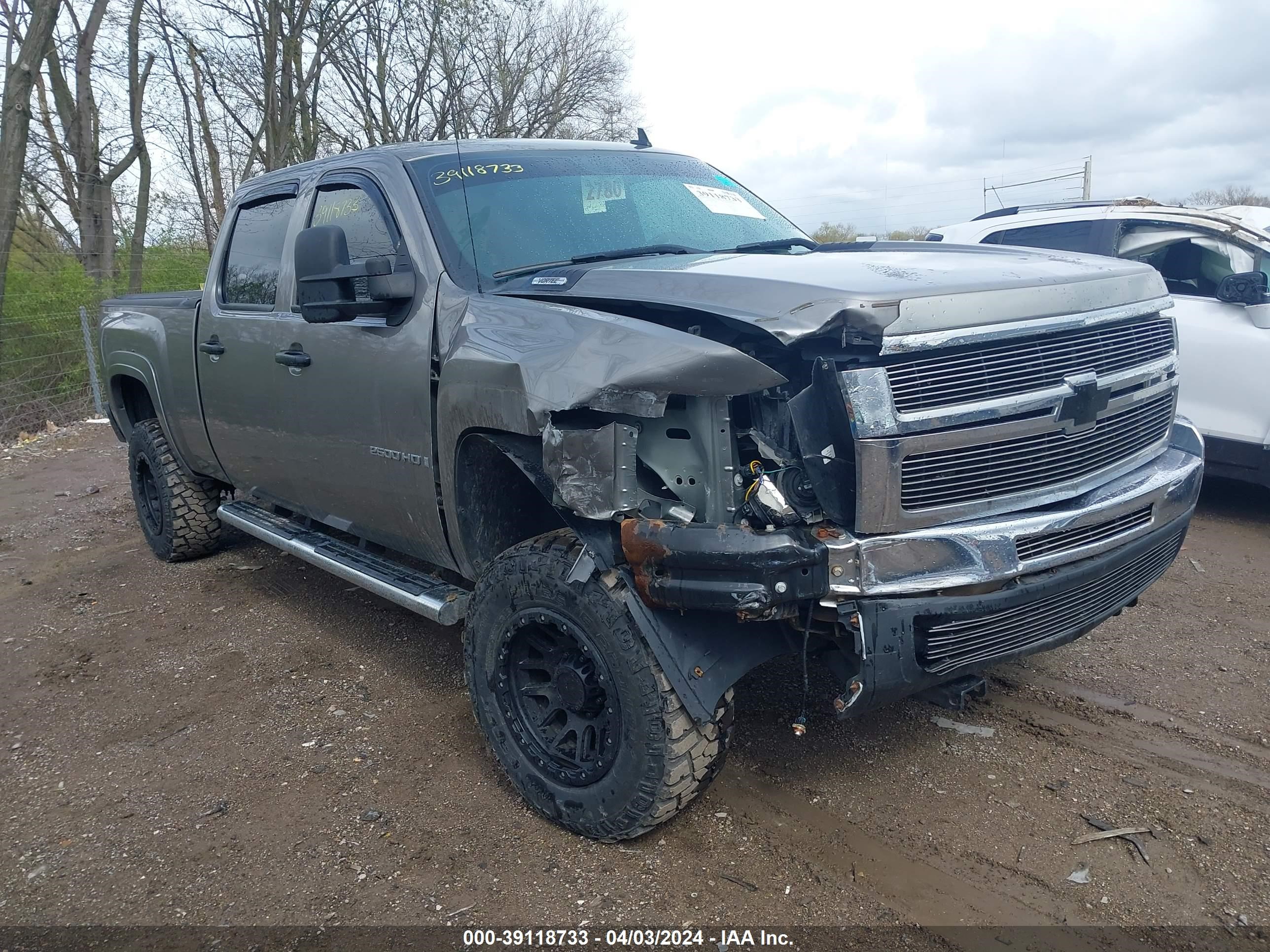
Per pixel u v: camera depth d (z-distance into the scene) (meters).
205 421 4.80
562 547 2.73
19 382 10.95
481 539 3.15
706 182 4.22
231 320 4.34
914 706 3.64
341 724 3.66
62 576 5.67
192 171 21.08
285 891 2.67
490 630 2.94
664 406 2.34
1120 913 2.46
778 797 3.04
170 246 17.19
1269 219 6.81
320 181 4.00
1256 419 5.78
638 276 2.79
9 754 3.55
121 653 4.46
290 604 5.02
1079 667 3.95
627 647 2.53
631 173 3.96
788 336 2.29
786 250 3.76
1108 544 2.74
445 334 3.06
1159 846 2.73
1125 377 2.82
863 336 2.30
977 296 2.46
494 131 28.84
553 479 2.54
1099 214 6.70
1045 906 2.49
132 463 5.88
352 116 26.11
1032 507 2.59
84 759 3.49
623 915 2.51
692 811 2.97
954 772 3.16
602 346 2.50
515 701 2.97
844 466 2.35
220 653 4.40
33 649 4.55
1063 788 3.05
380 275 3.18
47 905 2.66
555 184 3.67
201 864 2.82
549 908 2.55
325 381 3.64
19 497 7.84
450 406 2.97
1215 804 2.94
